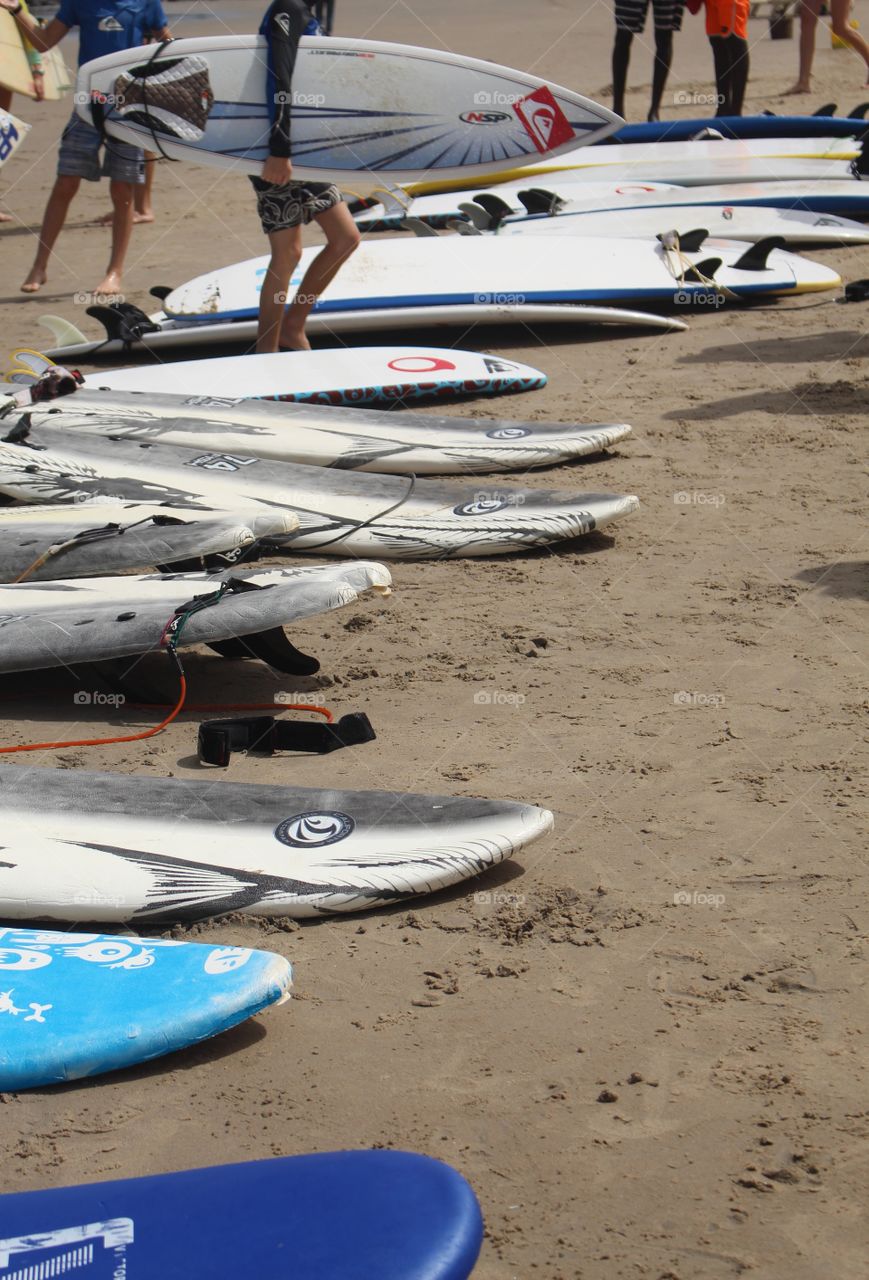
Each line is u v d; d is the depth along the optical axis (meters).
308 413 5.53
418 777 2.99
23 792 2.87
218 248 9.20
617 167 10.00
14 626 3.50
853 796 2.82
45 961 2.27
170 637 3.35
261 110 6.25
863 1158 1.87
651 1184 1.84
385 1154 1.71
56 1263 1.61
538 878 2.60
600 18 20.59
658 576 4.12
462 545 4.34
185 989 2.18
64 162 7.95
